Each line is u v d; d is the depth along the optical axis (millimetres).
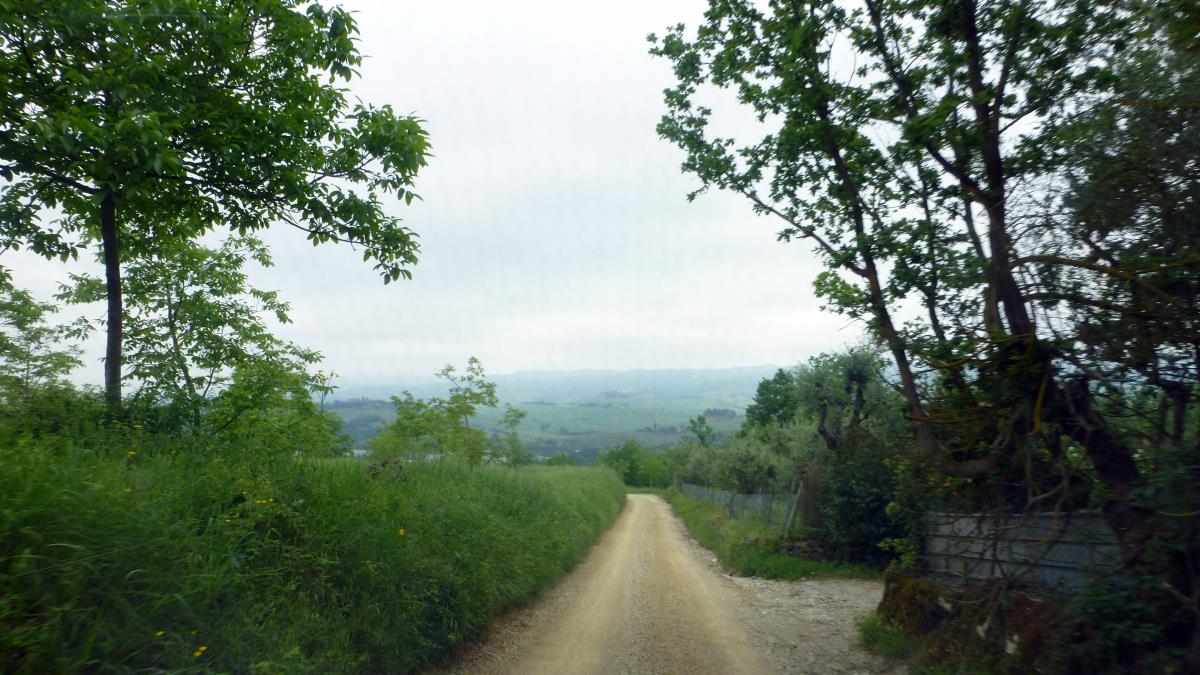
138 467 5348
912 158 9320
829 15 10148
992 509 6996
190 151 7898
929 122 8023
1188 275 5148
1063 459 6223
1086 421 5953
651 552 20828
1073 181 5977
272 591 5383
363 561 6516
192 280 11375
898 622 8586
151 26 7227
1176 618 5012
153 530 4461
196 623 4430
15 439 4934
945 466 7289
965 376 6887
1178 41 5656
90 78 7055
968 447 6855
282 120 8047
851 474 16562
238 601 4949
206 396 8312
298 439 8297
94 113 6816
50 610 3643
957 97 8312
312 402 9258
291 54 8523
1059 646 5637
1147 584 5164
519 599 10516
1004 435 6504
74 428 5820
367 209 8703
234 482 5824
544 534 13500
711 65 11703
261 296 12180
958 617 7203
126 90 6867
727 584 14961
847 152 10688
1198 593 4863
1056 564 6855
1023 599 6469
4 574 3594
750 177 11734
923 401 7801
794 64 10094
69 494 4109
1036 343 5965
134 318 10773
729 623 10516
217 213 8820
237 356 11219
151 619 4152
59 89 7047
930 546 9117
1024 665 5992
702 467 43656
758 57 10969
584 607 11352
